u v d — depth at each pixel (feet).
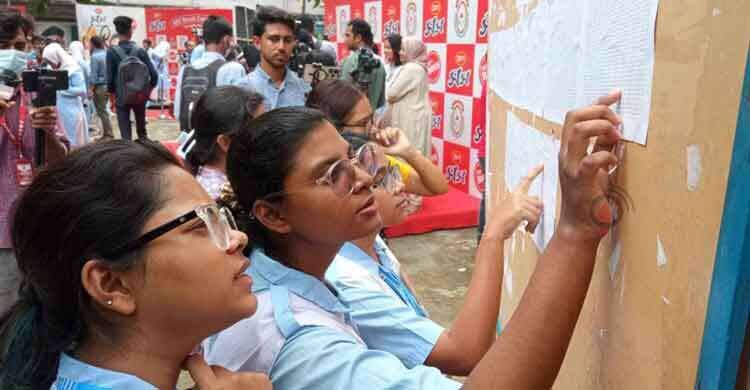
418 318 3.81
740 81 1.80
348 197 3.22
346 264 4.02
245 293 2.52
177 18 44.14
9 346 2.49
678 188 2.23
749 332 1.82
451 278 12.12
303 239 3.32
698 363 2.04
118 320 2.42
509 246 6.61
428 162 6.40
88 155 2.40
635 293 2.68
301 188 3.17
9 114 7.36
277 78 11.94
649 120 2.50
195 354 2.64
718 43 1.94
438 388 2.58
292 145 3.17
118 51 24.23
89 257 2.30
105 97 28.14
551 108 4.39
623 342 2.86
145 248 2.31
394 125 16.39
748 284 1.76
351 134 5.22
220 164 6.67
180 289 2.36
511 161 6.53
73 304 2.41
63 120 17.08
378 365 2.74
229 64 14.60
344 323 3.28
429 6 17.97
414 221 14.60
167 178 2.41
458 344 3.64
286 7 57.82
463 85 16.89
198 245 2.38
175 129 35.04
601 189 2.56
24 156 7.42
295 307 3.05
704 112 2.03
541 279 2.55
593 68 3.27
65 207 2.29
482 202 13.20
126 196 2.31
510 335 2.51
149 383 2.43
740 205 1.74
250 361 2.93
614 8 2.92
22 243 2.41
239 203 3.42
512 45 6.53
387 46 17.35
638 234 2.64
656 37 2.43
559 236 2.61
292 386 2.81
